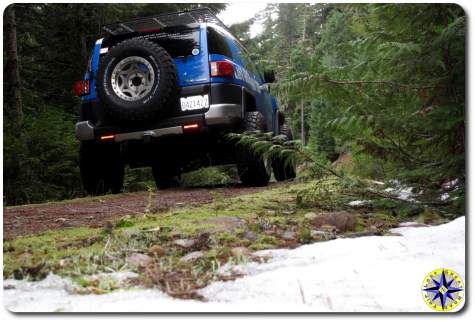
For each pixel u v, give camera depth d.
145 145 6.60
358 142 3.72
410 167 3.77
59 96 13.56
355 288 1.64
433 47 3.32
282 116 9.03
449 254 1.96
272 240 2.63
